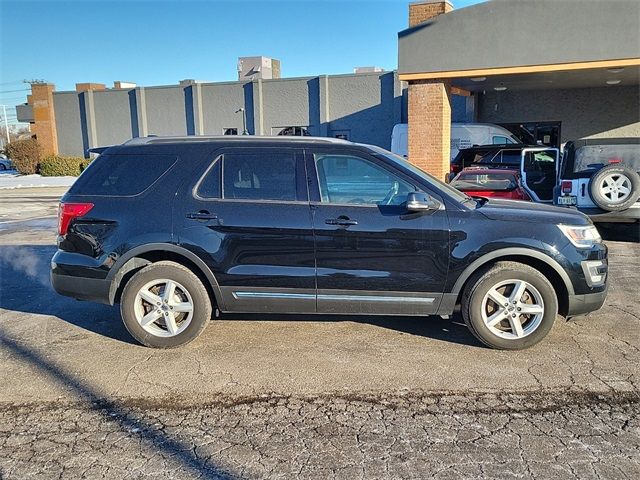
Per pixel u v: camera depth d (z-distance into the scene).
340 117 32.84
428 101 12.95
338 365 4.56
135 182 5.03
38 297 6.85
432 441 3.39
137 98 37.31
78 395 4.08
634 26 11.01
